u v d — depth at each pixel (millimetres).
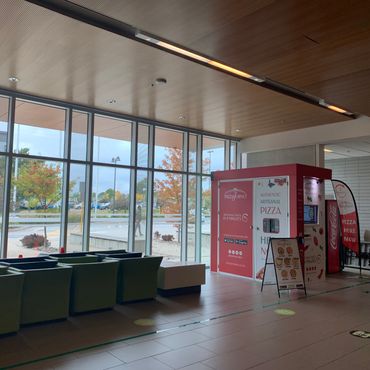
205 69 5543
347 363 3725
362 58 5027
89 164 7812
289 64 5262
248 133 10070
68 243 7477
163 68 5543
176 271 6531
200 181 9828
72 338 4320
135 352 3936
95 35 4504
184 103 7328
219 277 8297
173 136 9336
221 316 5324
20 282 4422
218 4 3742
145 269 6109
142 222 8672
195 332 4613
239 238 8352
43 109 7297
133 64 5402
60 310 4945
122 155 8391
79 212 7664
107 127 8164
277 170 7715
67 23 4219
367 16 3951
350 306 5977
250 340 4348
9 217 6762
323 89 6293
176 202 9352
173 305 5906
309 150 9367
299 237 7320
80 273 5211
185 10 3865
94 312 5391
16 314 4410
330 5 3744
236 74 5750
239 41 4570
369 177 12445
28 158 7039
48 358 3736
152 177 8844
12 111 6824
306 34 4359
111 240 8133
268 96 6793
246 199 8266
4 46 4844
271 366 3633
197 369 3539
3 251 6645
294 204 7383
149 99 7102
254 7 3787
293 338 4430
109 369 3498
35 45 4812
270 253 7602
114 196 8234
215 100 7102
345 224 8977
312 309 5770
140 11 3900
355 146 10242
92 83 6250
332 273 9188
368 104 7168
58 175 7445
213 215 9000
